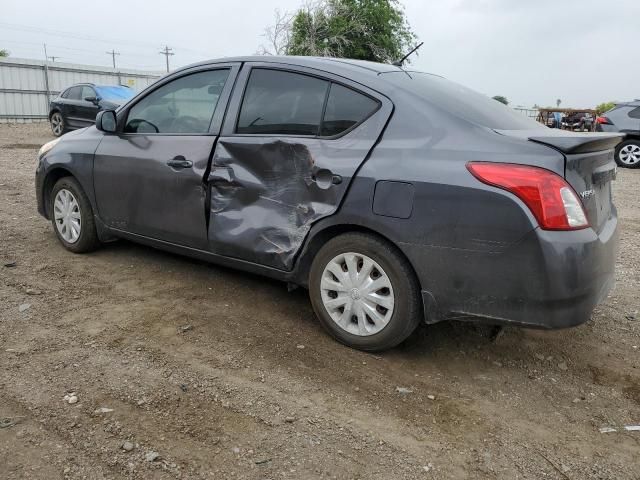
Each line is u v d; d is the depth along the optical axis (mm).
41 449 2320
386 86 3236
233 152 3637
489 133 2914
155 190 4051
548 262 2648
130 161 4188
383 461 2379
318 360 3188
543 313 2729
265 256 3535
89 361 3033
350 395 2863
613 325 3895
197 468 2264
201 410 2650
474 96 3605
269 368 3070
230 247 3678
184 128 4004
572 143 2676
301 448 2424
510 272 2734
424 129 3037
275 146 3428
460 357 3346
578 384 3107
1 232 5445
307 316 3760
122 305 3807
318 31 23172
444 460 2412
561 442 2584
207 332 3459
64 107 16859
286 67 3598
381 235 3094
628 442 2604
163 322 3568
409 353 3355
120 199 4328
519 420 2742
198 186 3781
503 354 3408
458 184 2799
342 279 3273
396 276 3061
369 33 23141
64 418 2527
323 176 3223
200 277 4387
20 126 23406
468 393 2959
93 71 28281
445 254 2867
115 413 2584
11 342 3209
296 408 2717
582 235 2707
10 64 25047
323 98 3395
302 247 3387
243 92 3732
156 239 4191
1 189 7773
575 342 3609
